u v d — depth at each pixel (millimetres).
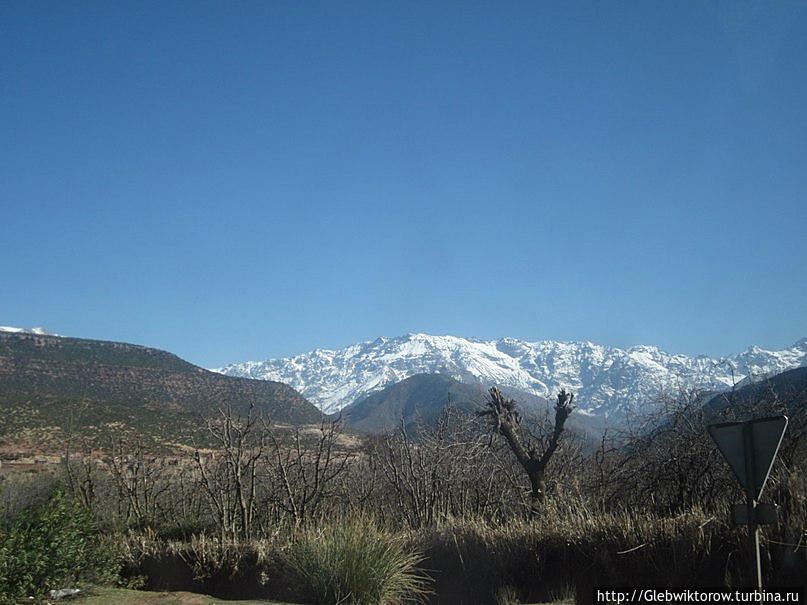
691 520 11219
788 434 13273
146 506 19781
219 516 17625
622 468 16266
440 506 18375
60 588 12000
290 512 17156
